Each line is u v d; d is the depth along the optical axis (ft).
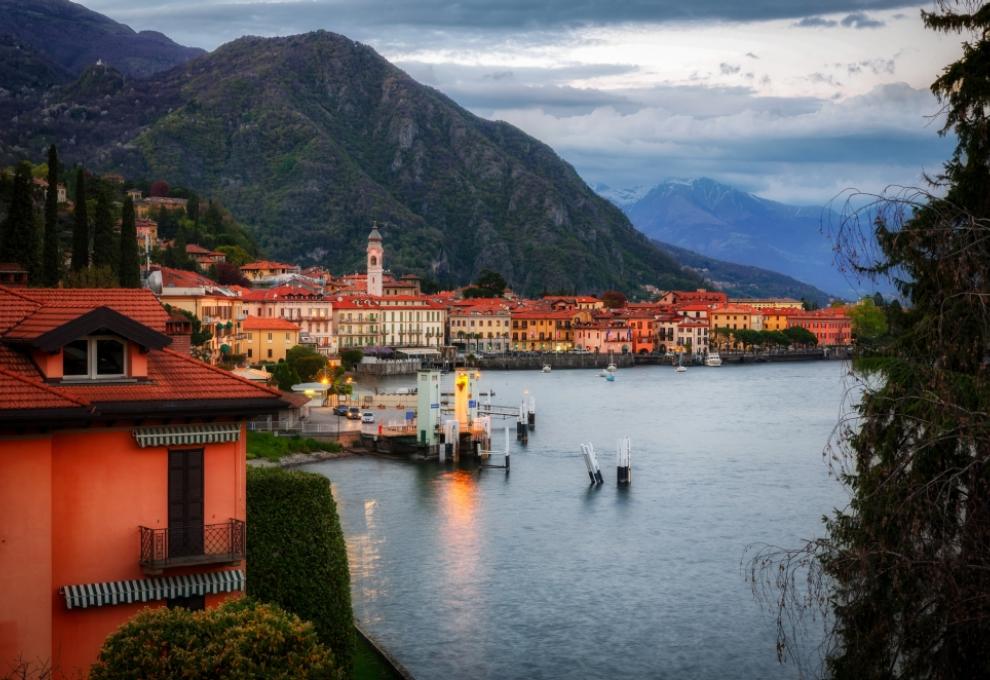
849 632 107.96
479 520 330.75
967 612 90.58
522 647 210.38
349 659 166.40
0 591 110.73
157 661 107.76
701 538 304.71
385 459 463.01
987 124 119.44
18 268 398.21
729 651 207.10
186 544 124.98
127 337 123.95
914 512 95.91
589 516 337.52
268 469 167.63
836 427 119.96
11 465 111.45
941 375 99.40
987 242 97.60
